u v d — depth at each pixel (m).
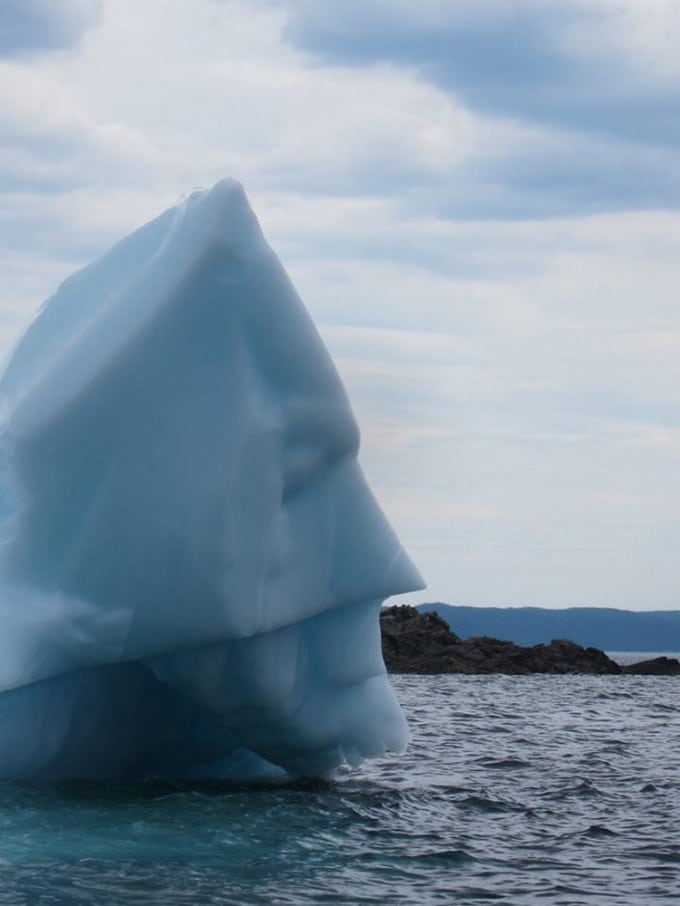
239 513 14.08
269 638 14.70
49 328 15.64
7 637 14.57
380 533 15.20
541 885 11.11
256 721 15.20
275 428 14.30
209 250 14.40
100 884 10.66
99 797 14.48
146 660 14.66
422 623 77.94
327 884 10.89
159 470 14.18
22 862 11.41
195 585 13.97
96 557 14.21
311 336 14.66
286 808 14.29
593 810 15.24
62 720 15.04
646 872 11.70
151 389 14.31
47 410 14.55
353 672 15.48
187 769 16.72
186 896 10.33
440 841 12.84
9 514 15.30
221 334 14.34
